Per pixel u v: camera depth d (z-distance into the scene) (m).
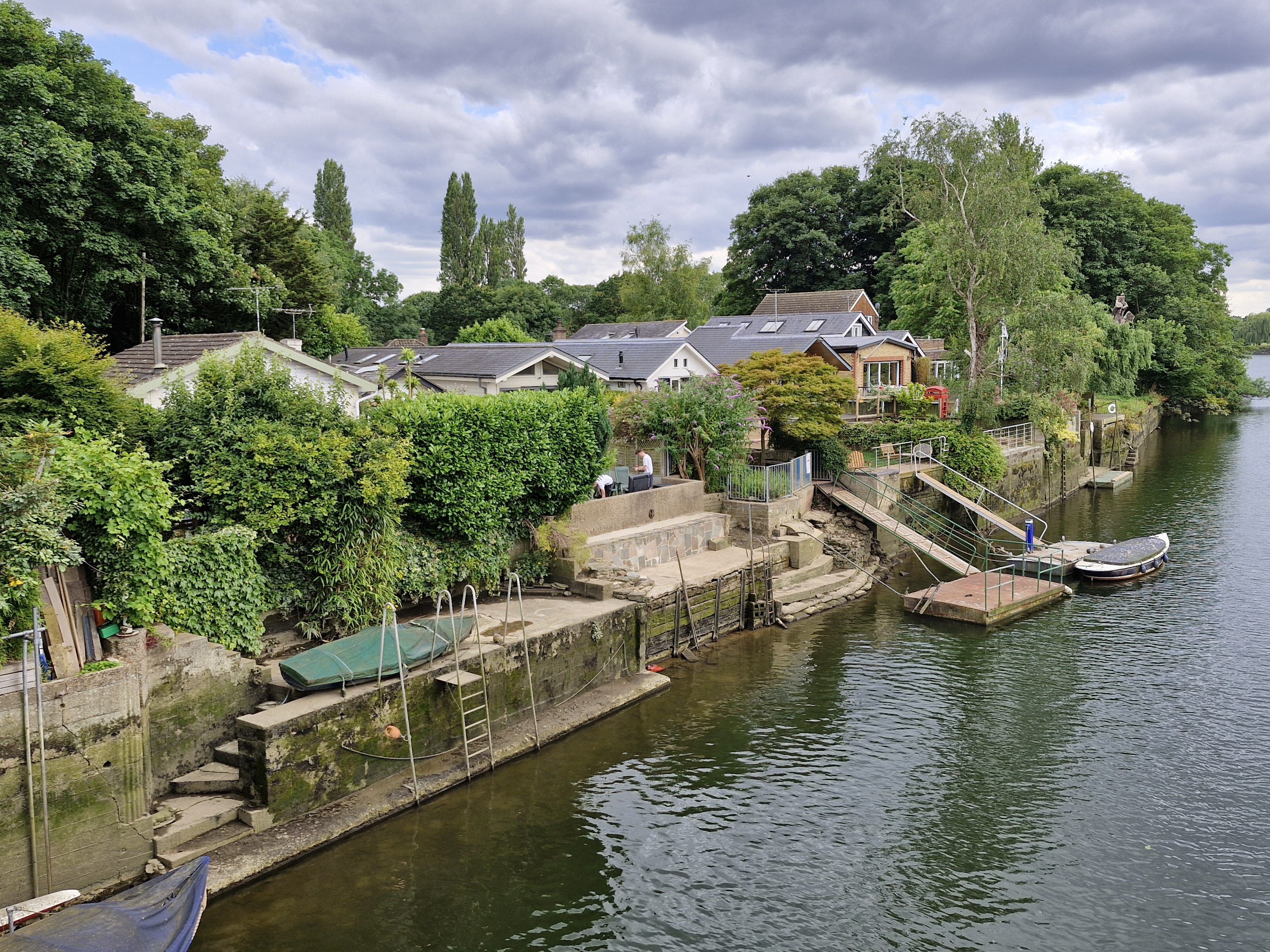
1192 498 50.38
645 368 44.16
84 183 28.61
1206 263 96.75
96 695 13.81
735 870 15.59
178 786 15.77
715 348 53.81
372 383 28.77
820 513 36.38
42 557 13.34
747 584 28.53
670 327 64.75
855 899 14.90
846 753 20.00
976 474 43.56
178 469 18.25
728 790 18.31
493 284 100.56
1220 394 99.00
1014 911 14.64
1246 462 62.59
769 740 20.61
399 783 17.53
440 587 21.91
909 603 30.64
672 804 17.70
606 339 64.06
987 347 55.34
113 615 15.07
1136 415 70.69
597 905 14.56
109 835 13.99
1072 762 19.69
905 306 67.00
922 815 17.50
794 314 67.62
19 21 27.36
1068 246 71.50
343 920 13.90
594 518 27.56
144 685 14.87
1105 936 14.07
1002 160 47.59
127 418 17.70
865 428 43.44
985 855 16.20
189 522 18.23
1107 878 15.55
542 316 88.00
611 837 16.48
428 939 13.57
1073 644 27.22
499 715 19.97
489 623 21.62
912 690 23.61
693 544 30.31
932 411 52.25
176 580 16.45
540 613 22.81
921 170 50.28
